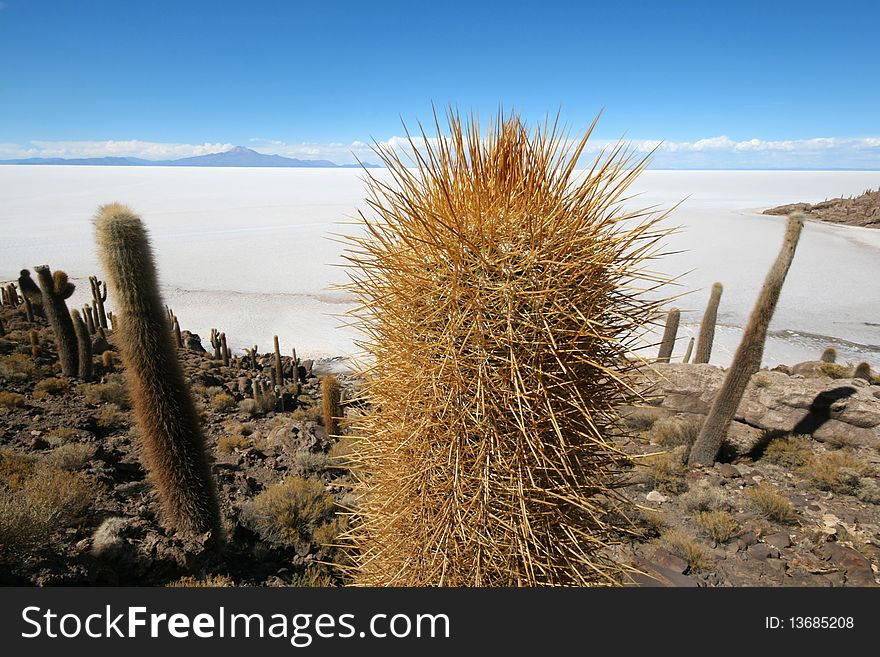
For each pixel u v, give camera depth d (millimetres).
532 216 1834
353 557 2816
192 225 115062
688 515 7582
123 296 5148
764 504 7664
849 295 51906
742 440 10477
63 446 7418
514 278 1862
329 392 9852
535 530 1954
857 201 125562
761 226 113250
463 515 1940
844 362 29438
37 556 4504
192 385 14430
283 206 158625
